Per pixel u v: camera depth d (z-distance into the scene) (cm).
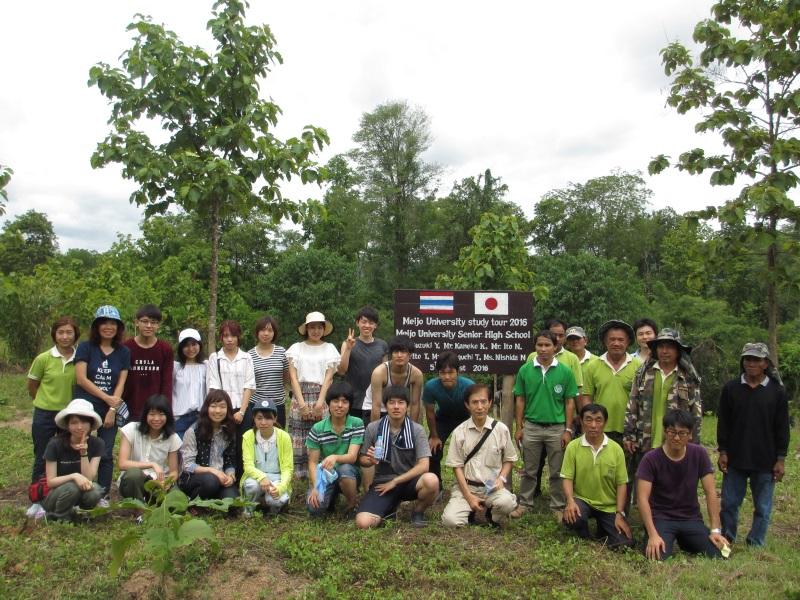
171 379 688
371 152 3947
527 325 778
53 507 580
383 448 613
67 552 507
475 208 3756
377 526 594
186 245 3120
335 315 2912
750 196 586
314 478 619
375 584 461
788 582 477
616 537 562
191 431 643
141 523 543
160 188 754
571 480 589
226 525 575
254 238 3409
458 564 498
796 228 627
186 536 433
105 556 502
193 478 625
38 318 1728
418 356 776
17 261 4397
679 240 3647
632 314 2319
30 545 524
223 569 484
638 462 622
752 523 606
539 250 4762
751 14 630
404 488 611
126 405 676
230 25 727
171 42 718
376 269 3812
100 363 651
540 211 4794
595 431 582
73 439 597
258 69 773
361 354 723
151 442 634
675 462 555
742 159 638
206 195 721
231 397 683
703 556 537
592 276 2261
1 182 741
